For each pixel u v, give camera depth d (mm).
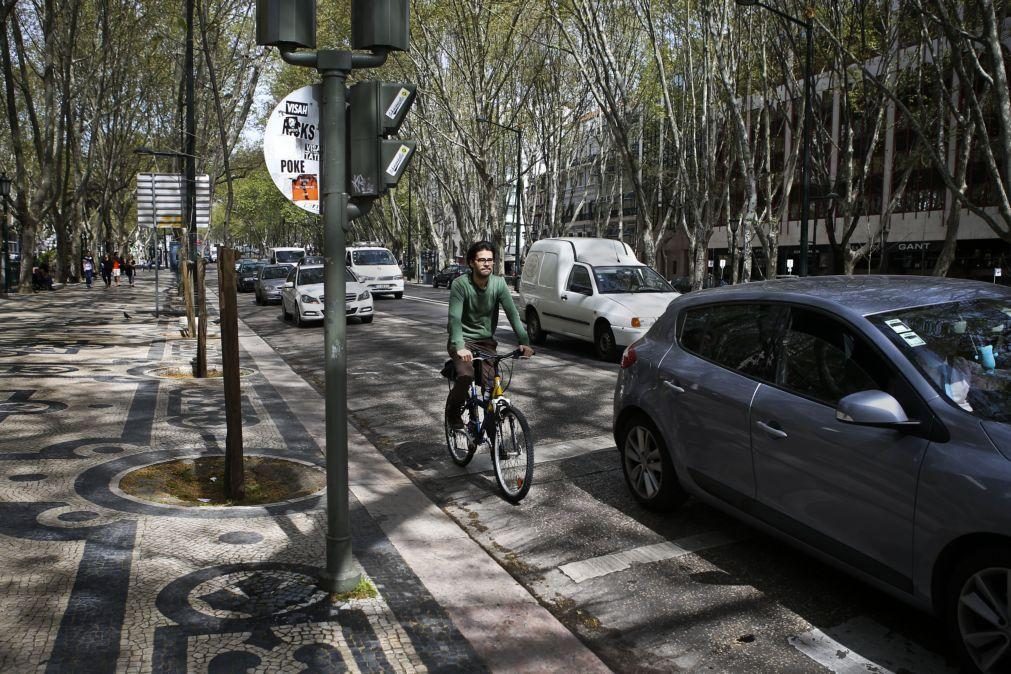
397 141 3451
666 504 4805
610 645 3350
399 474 5789
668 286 13062
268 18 3305
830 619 3531
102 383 8891
